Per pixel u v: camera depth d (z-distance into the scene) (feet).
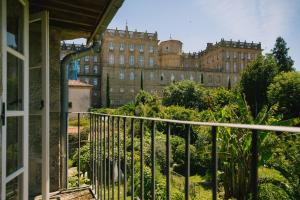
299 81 92.32
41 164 11.06
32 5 10.62
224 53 245.65
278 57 172.04
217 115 39.75
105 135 11.37
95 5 10.50
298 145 22.68
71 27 14.12
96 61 212.64
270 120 30.50
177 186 23.99
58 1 10.20
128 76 209.87
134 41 215.51
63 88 14.46
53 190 13.69
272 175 24.13
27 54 8.45
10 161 7.10
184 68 219.00
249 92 123.75
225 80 235.81
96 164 12.73
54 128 14.07
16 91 7.75
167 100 130.11
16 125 7.70
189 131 4.66
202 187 30.35
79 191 13.65
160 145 32.71
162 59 248.93
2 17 6.12
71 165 31.22
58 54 14.44
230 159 27.35
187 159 4.67
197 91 125.08
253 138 3.17
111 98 204.95
